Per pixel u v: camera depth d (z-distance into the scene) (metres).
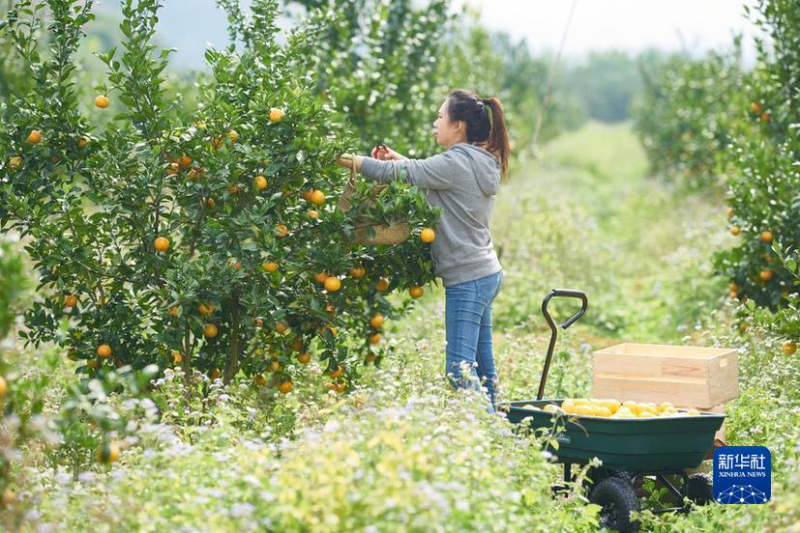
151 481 7.59
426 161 10.38
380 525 6.62
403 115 17.97
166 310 10.40
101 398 7.72
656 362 10.13
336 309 11.16
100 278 10.78
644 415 9.09
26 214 10.23
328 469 7.02
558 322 18.56
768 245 14.03
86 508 7.38
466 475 7.62
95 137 10.89
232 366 11.09
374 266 11.22
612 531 8.71
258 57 11.48
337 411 9.18
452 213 10.50
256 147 10.29
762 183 14.52
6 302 7.19
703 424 8.87
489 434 8.88
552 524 8.19
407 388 10.52
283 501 6.92
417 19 18.12
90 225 10.51
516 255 21.95
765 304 14.45
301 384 11.31
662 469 9.09
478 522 7.12
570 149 72.31
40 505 7.43
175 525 6.99
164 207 10.77
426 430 8.11
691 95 36.78
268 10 11.72
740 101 19.09
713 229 25.69
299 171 10.52
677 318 18.94
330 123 11.83
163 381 9.74
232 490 7.25
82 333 10.79
